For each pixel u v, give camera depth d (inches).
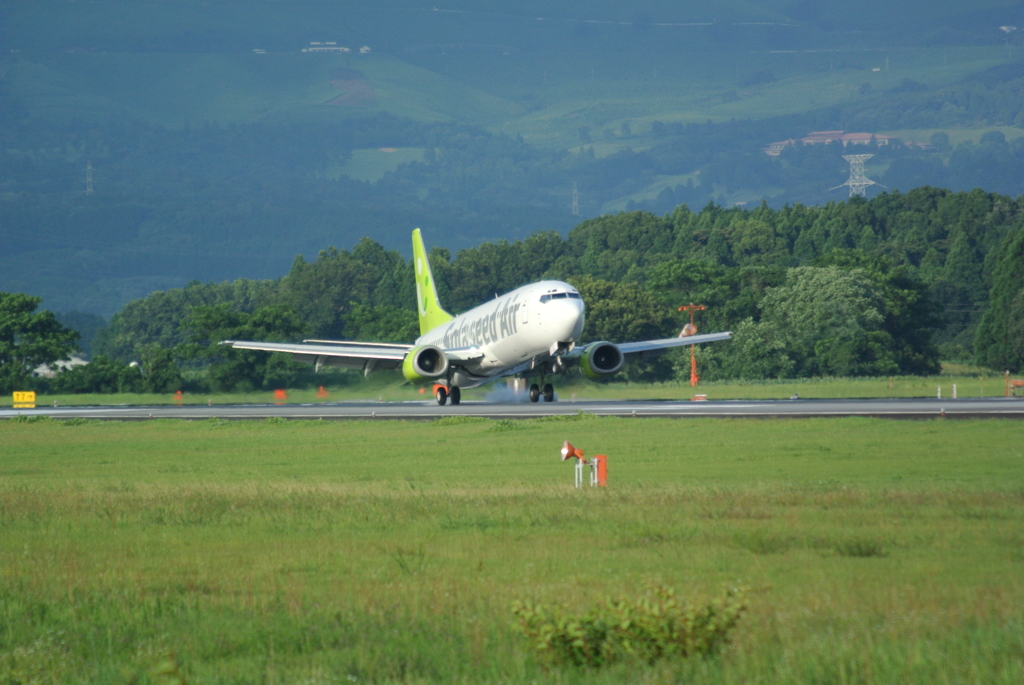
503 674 1510.8
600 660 1537.9
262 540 2632.9
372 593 1990.7
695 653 1535.4
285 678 1541.6
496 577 2111.2
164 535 2741.1
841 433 5231.3
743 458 4338.1
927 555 2209.6
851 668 1461.6
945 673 1437.0
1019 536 2388.0
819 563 2159.2
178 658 1640.0
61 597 2065.7
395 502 3184.1
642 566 2178.9
